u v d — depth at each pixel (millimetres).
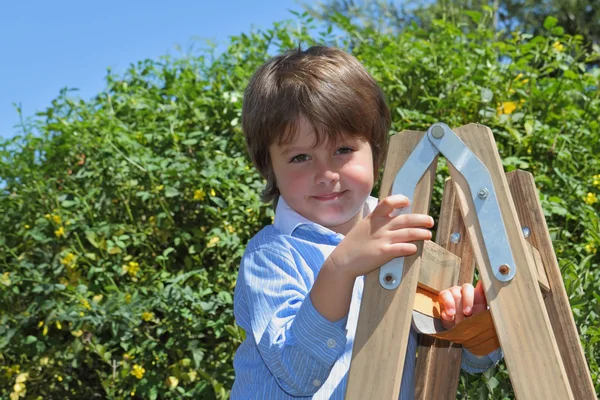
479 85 3588
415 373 1781
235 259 3412
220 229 3414
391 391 1322
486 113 3465
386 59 3668
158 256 3408
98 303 3443
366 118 1710
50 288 3496
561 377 1310
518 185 1636
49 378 3615
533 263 1482
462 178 1410
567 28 10203
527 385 1322
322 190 1664
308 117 1642
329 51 1849
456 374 1780
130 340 3404
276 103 1678
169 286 3266
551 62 3887
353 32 3973
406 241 1366
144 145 3799
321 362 1457
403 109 3393
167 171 3449
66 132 3756
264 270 1672
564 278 2332
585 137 3553
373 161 1854
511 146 3496
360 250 1372
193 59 4152
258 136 1751
